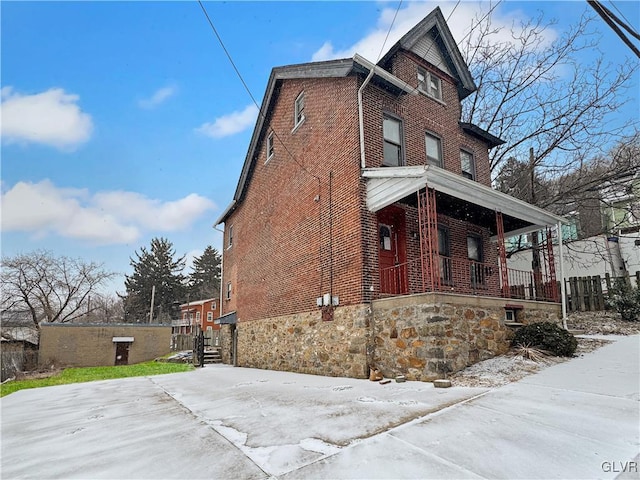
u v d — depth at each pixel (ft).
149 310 164.55
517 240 55.93
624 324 36.55
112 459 11.95
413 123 33.65
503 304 26.03
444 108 37.55
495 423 12.67
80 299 102.78
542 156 49.73
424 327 21.67
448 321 21.95
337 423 13.76
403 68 34.78
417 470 9.38
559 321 30.35
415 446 10.94
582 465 9.37
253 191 47.67
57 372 55.42
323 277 30.32
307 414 15.53
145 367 53.93
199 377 34.60
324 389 21.33
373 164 28.91
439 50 39.04
